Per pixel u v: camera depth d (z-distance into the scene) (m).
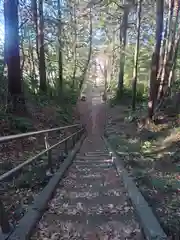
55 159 7.59
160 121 13.02
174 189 5.10
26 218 3.51
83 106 32.81
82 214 4.00
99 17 20.92
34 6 15.88
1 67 12.58
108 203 4.48
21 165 3.82
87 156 9.97
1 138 3.04
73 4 23.00
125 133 15.30
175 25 16.03
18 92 10.49
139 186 5.30
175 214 3.90
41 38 17.86
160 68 16.41
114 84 37.22
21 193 4.73
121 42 25.97
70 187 5.45
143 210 3.80
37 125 10.58
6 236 3.01
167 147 9.23
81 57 40.00
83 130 20.94
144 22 23.88
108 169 7.34
